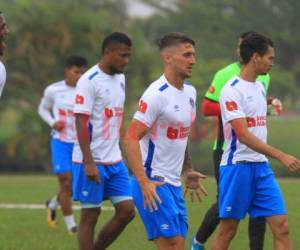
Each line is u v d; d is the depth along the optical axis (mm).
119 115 24750
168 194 20016
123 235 31031
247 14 163000
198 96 130500
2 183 54500
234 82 21672
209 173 121000
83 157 23953
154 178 20047
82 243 24375
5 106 126562
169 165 20172
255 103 21656
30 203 42344
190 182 21625
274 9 163875
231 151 22000
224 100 21562
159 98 19750
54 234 31859
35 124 117750
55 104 32969
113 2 153875
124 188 24453
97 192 24219
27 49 116125
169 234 19844
